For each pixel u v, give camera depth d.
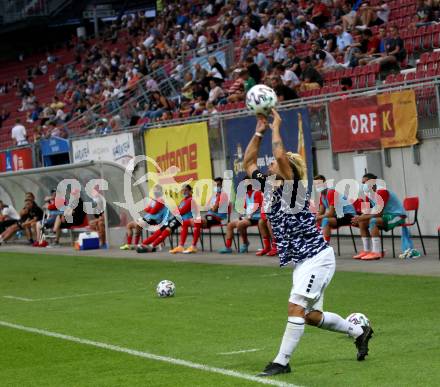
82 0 61.62
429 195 24.41
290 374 10.34
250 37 39.12
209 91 37.31
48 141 41.50
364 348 10.86
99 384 10.45
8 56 66.25
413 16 33.06
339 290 16.95
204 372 10.73
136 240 29.33
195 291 18.31
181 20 48.03
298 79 32.78
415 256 21.22
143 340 13.20
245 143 28.94
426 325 13.02
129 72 45.56
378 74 29.42
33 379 10.98
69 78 55.34
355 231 27.23
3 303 18.47
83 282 21.30
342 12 36.47
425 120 24.06
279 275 19.95
